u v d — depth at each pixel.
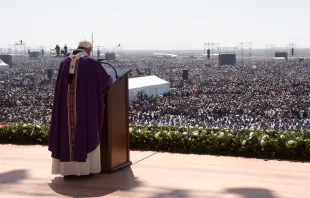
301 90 117.50
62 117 10.55
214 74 194.25
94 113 10.55
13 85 145.62
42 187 10.28
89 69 10.52
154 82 102.94
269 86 130.50
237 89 122.75
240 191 9.89
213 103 88.56
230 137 13.59
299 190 9.96
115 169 11.54
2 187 10.31
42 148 15.00
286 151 12.94
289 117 72.06
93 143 10.56
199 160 12.91
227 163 12.54
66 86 10.49
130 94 93.69
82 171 10.77
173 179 10.90
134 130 14.67
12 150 14.63
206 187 10.21
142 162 12.65
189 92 114.25
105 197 9.56
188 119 64.25
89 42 11.05
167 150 14.21
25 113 69.62
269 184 10.42
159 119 63.56
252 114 74.56
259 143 13.20
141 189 10.09
